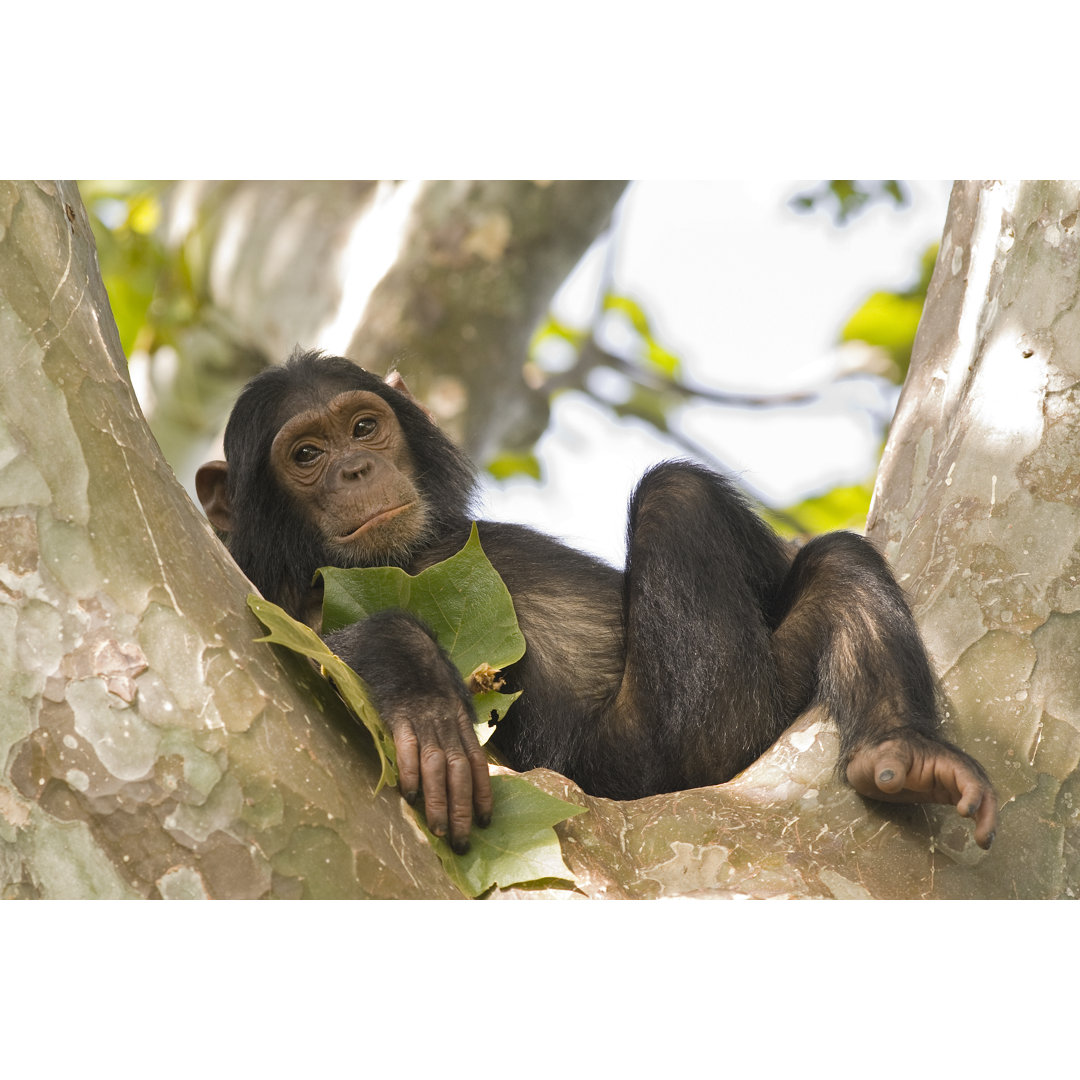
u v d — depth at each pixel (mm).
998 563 7844
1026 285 8453
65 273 6223
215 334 20500
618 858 6859
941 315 10148
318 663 6750
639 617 9180
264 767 5746
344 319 18312
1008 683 7492
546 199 18188
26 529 5770
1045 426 8039
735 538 9648
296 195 19844
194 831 5617
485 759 6746
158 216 21188
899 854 6973
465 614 7969
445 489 11086
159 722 5668
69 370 6039
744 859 6871
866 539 9234
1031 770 7199
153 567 5930
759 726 8844
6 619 5684
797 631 8844
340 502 10242
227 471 10969
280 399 10672
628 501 10047
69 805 5590
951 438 8797
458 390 17953
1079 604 7535
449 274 18031
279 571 10453
